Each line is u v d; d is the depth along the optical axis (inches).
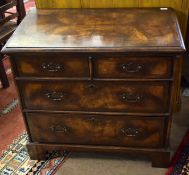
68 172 64.9
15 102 86.1
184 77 84.1
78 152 69.2
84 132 62.6
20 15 92.4
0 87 92.4
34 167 66.6
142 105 57.2
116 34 54.7
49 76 55.8
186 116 76.7
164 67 52.1
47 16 63.0
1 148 71.9
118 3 65.5
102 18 60.6
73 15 62.7
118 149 63.3
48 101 59.1
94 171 64.8
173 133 72.2
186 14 64.5
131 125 60.1
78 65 53.8
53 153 69.6
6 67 101.0
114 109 58.5
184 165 64.4
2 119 80.4
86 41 53.2
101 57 52.2
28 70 55.4
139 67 52.5
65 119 61.1
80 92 57.2
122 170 64.5
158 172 63.4
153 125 59.2
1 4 98.4
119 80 54.5
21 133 75.8
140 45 51.0
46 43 53.5
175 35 53.2
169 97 55.4
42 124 62.5
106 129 61.3
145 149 62.4
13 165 67.4
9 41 55.1
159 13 61.1
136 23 57.9
